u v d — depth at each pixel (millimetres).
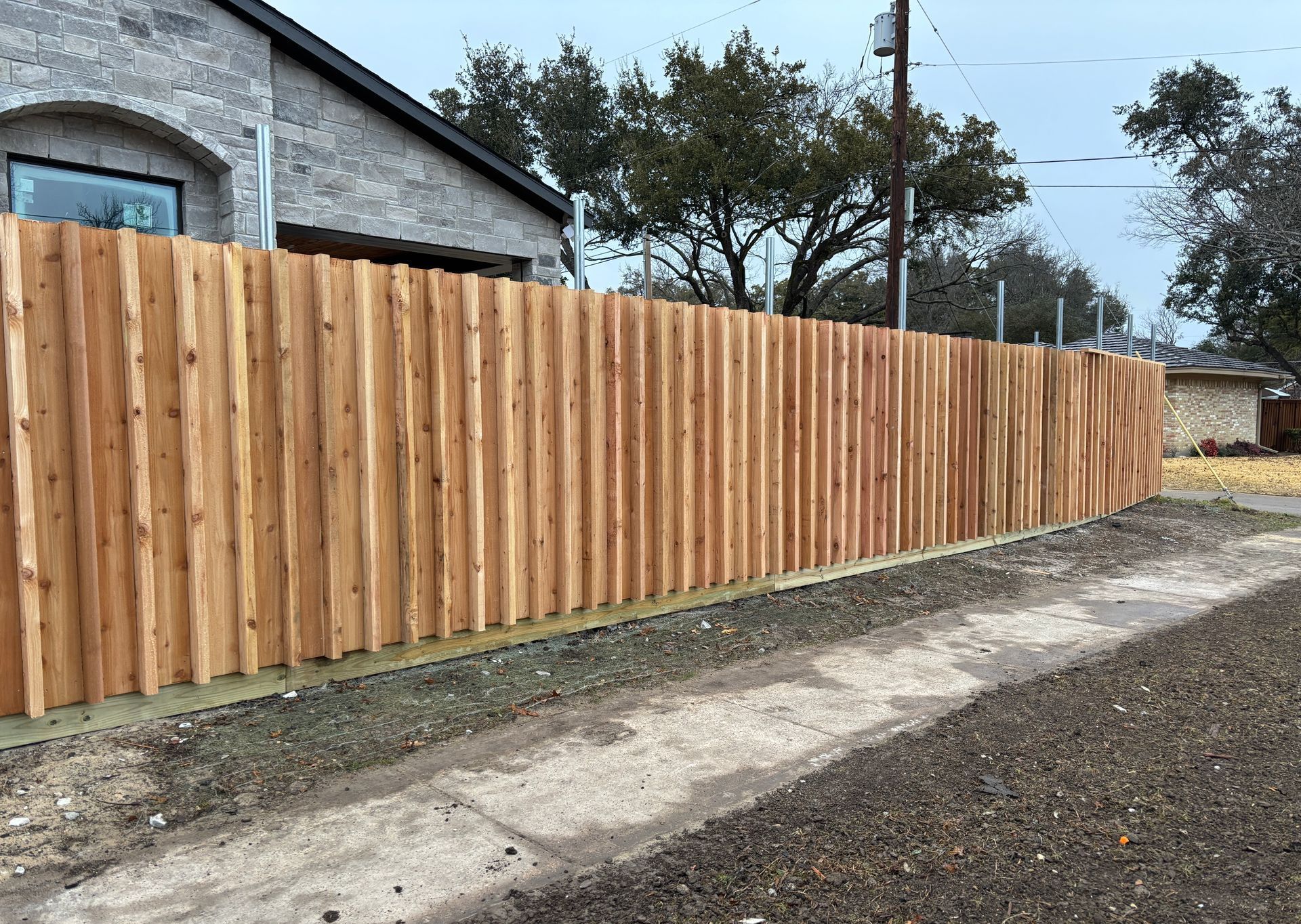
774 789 3670
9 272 3486
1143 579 9070
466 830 3244
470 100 30141
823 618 6773
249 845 3094
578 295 5711
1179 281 38062
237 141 7324
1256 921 2762
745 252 30000
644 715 4562
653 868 2988
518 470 5410
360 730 4168
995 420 9938
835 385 7781
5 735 3652
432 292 4895
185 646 4137
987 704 4898
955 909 2795
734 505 6945
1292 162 29219
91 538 3756
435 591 5055
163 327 3975
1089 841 3297
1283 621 7145
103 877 2854
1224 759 4172
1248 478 22172
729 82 27219
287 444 4336
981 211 28547
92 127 6758
